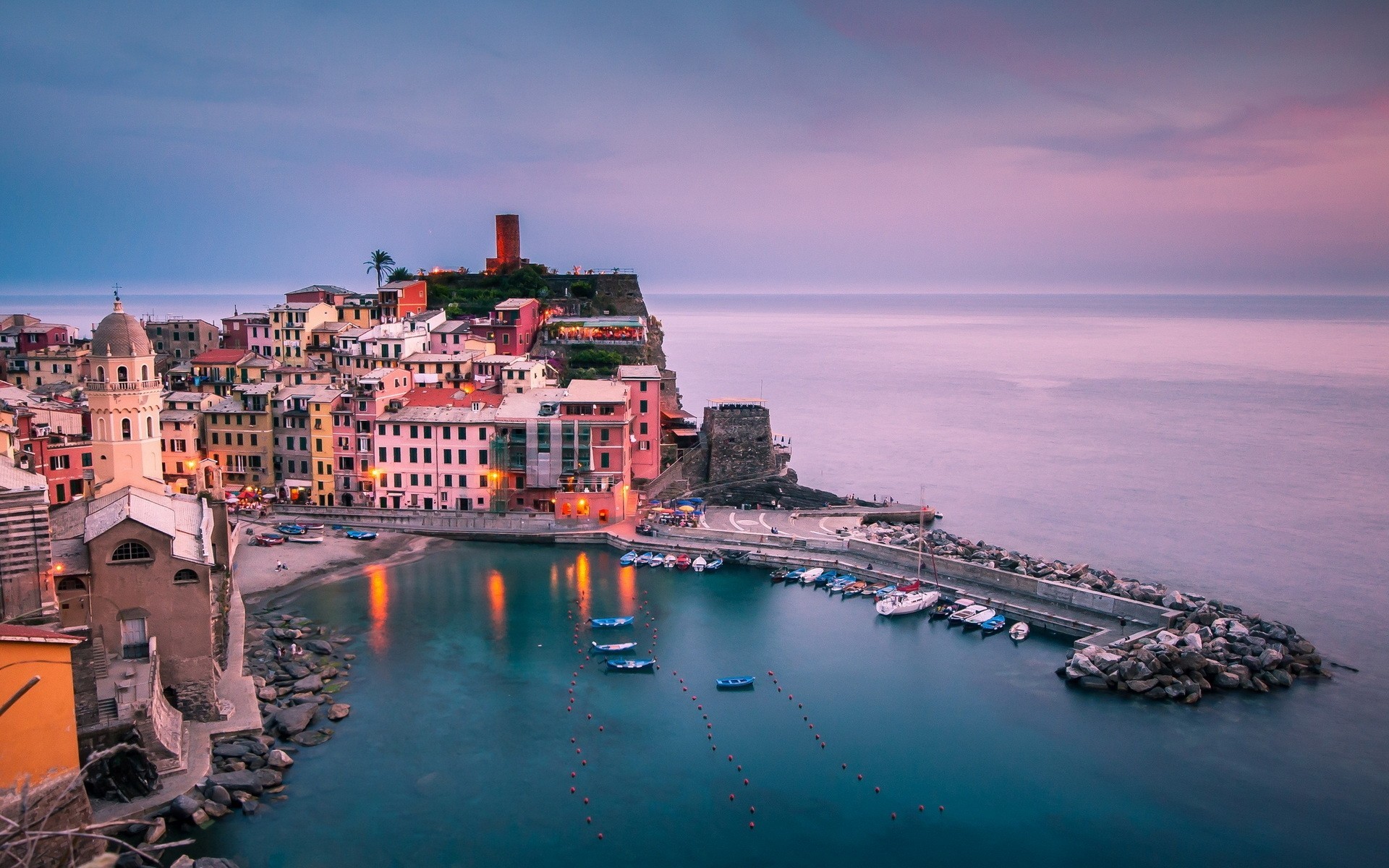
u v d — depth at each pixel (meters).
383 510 153.00
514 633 111.00
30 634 58.06
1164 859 71.38
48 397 148.75
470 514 152.75
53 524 88.94
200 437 161.00
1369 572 146.25
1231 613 117.19
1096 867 70.31
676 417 196.38
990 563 135.88
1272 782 81.38
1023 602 121.12
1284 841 73.50
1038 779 81.50
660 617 117.56
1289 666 102.69
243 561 132.75
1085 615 116.06
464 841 70.81
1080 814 76.50
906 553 135.50
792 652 107.50
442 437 154.75
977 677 101.38
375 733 85.94
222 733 81.00
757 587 130.25
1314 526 173.38
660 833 72.94
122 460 109.31
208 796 71.81
